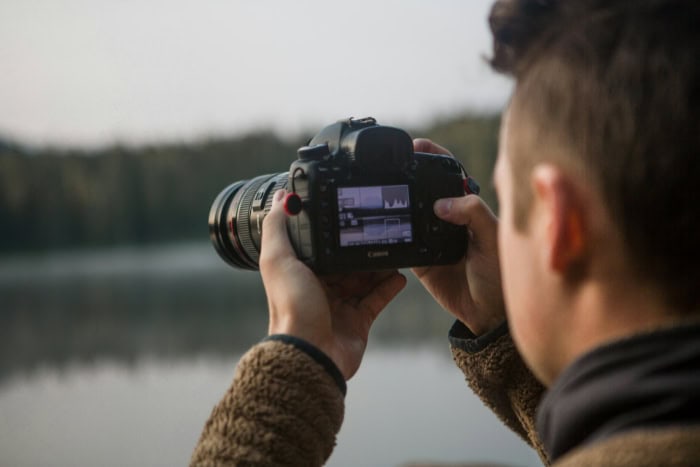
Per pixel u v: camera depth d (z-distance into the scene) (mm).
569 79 803
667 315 779
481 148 17109
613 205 773
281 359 1184
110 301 30234
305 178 1744
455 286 1779
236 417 1162
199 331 21766
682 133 749
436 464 5832
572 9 847
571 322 833
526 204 856
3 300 32000
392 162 1810
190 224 43969
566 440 787
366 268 1749
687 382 719
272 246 1565
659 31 780
